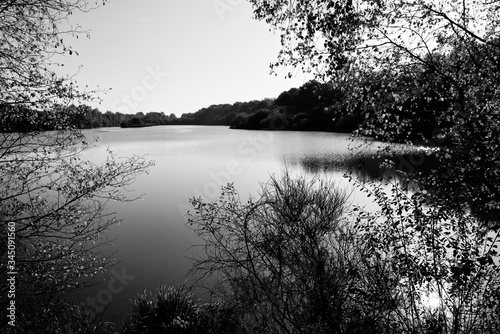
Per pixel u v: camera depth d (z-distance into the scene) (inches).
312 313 219.1
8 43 209.3
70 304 257.6
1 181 214.4
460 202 226.8
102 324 269.6
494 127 241.6
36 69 214.7
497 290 182.5
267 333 234.2
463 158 243.1
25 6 205.3
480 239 207.5
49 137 223.0
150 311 278.5
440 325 188.9
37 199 227.9
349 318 210.4
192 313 276.5
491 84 258.7
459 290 186.9
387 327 199.9
